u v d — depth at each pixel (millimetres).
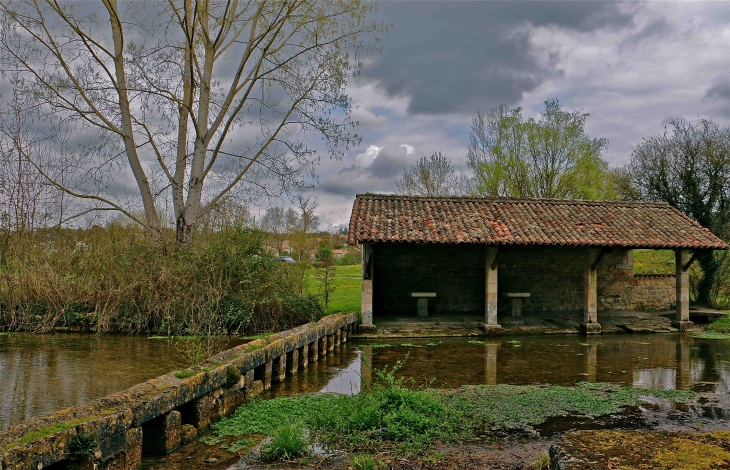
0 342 12875
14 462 3980
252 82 17047
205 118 17656
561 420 7258
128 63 16344
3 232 15203
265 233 15797
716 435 4988
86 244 15773
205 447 6172
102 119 16203
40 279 15055
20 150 15234
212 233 16672
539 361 11641
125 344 12547
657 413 7574
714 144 21250
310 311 15242
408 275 18547
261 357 8703
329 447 6145
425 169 36375
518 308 17812
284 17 16469
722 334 15672
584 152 29578
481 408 7715
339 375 10195
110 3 16547
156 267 14805
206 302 14180
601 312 18219
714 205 21250
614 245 15438
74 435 4590
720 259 19828
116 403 5430
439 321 16750
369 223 15734
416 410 7027
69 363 10141
